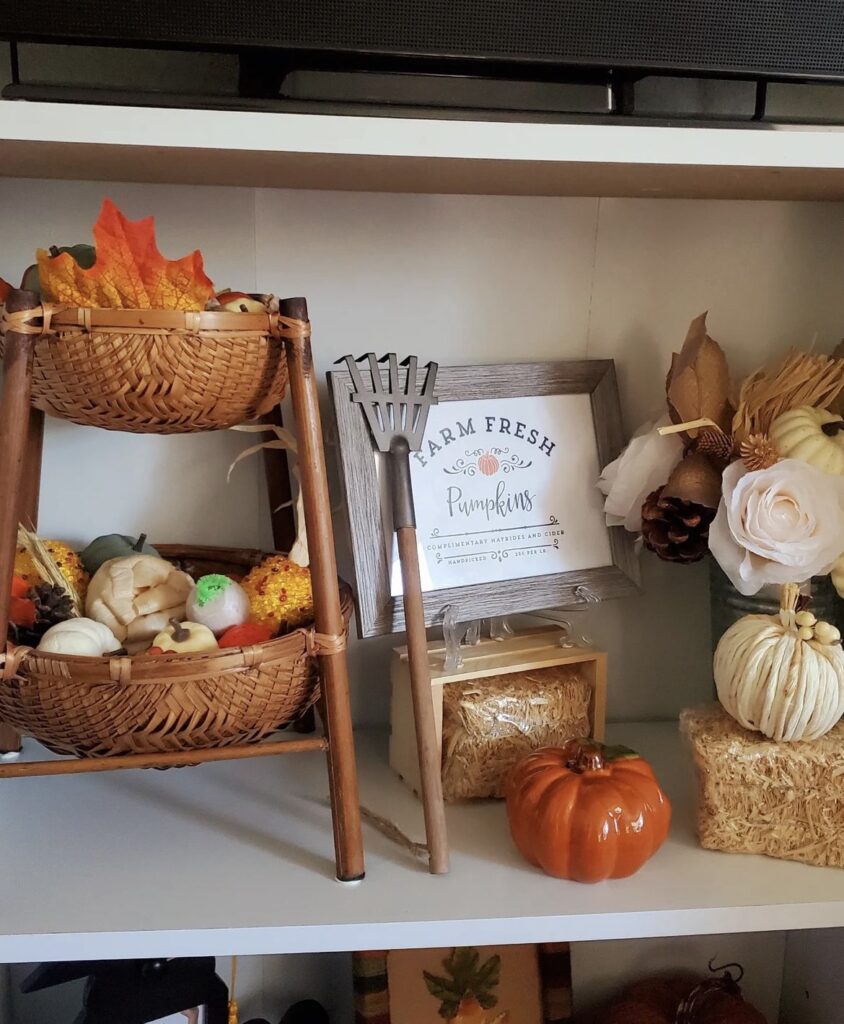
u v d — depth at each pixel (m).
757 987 1.16
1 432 0.67
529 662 0.91
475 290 1.00
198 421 0.73
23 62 0.85
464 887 0.78
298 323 0.71
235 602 0.80
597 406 0.98
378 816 0.87
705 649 1.10
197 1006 0.91
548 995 1.01
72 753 0.77
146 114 0.66
